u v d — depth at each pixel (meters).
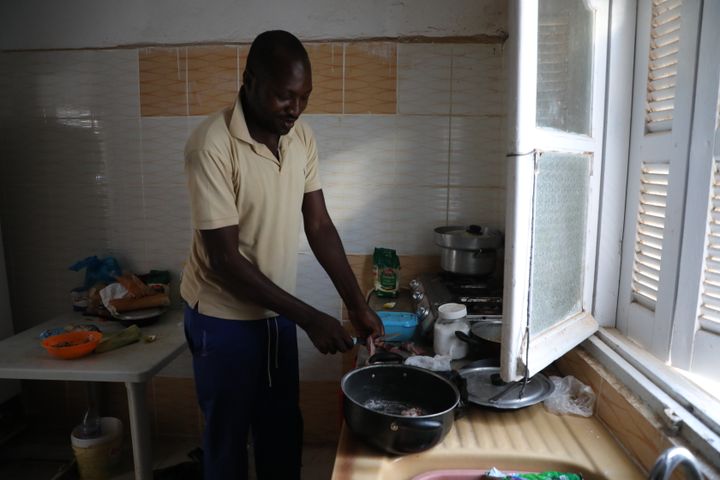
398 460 0.99
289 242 1.43
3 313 2.22
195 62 2.10
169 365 2.30
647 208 1.29
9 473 2.10
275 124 1.22
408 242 2.15
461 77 2.04
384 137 2.09
